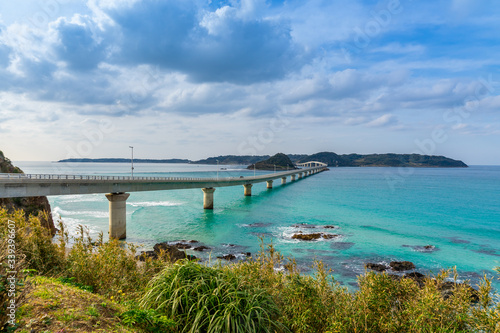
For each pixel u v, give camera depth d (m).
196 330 5.13
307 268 27.20
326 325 6.27
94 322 4.67
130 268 8.39
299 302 6.60
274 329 5.81
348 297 7.07
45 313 4.55
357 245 36.94
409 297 6.67
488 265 29.75
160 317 5.39
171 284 5.98
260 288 6.71
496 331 5.27
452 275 26.64
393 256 32.56
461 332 5.42
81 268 7.61
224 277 6.42
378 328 6.09
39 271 7.38
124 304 6.15
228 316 5.13
